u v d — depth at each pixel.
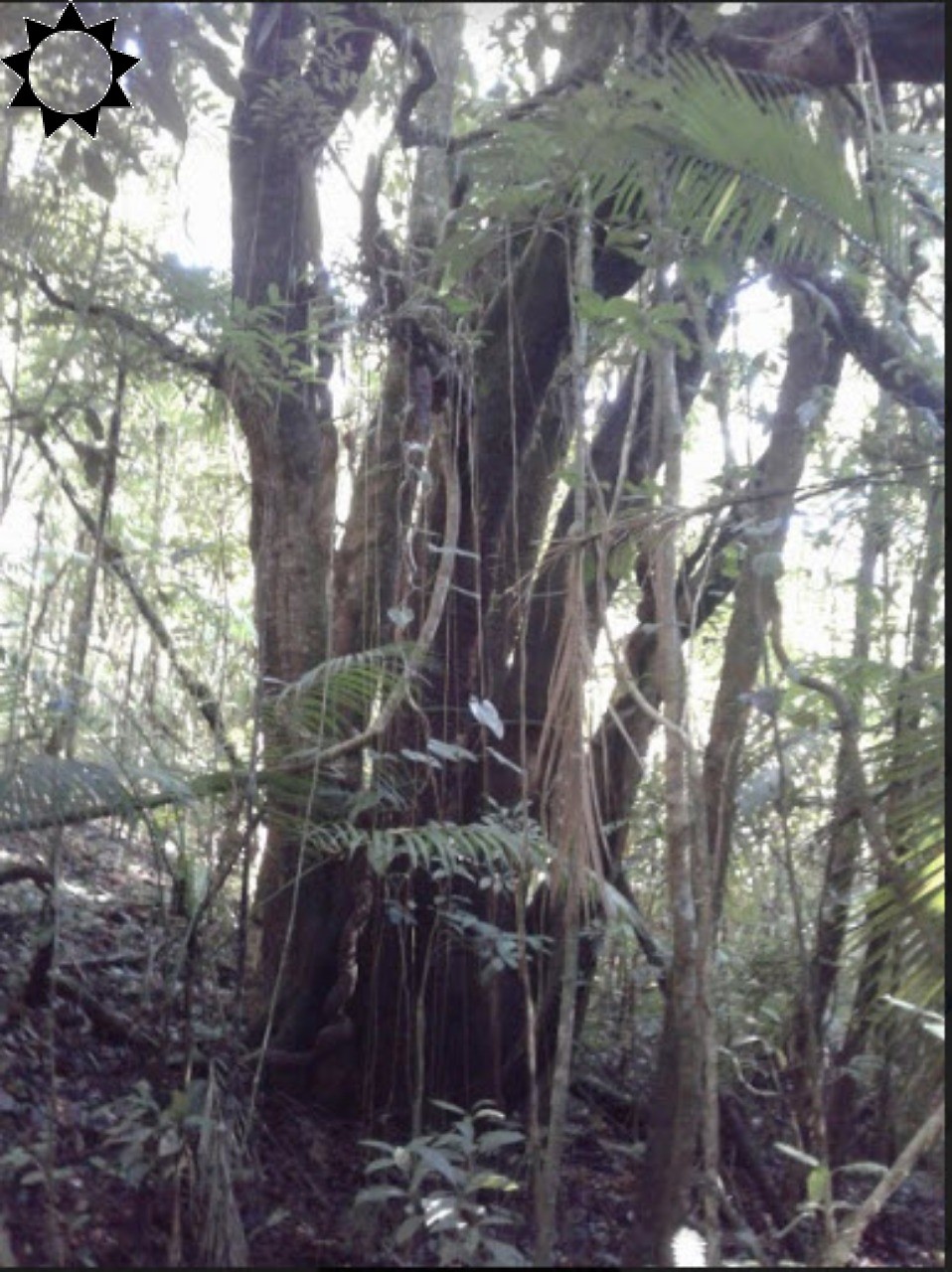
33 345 4.81
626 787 5.55
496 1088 5.05
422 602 5.30
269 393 5.19
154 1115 4.48
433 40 5.45
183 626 5.64
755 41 4.45
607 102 4.10
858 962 4.62
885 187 4.19
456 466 5.23
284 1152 4.80
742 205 4.20
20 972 5.35
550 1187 3.80
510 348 5.09
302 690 4.80
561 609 5.41
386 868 4.89
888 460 5.12
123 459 5.20
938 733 3.92
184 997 4.73
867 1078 4.98
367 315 5.14
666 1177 3.73
